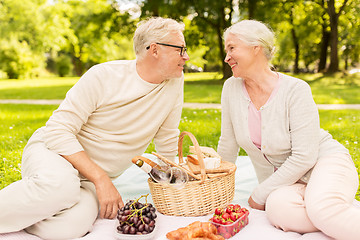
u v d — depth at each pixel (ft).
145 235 7.43
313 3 83.66
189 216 8.54
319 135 8.59
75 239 7.72
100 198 8.36
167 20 8.71
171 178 8.45
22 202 7.59
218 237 7.10
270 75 9.02
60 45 129.29
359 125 21.42
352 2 82.69
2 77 123.85
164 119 9.73
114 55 149.79
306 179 8.68
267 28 8.87
